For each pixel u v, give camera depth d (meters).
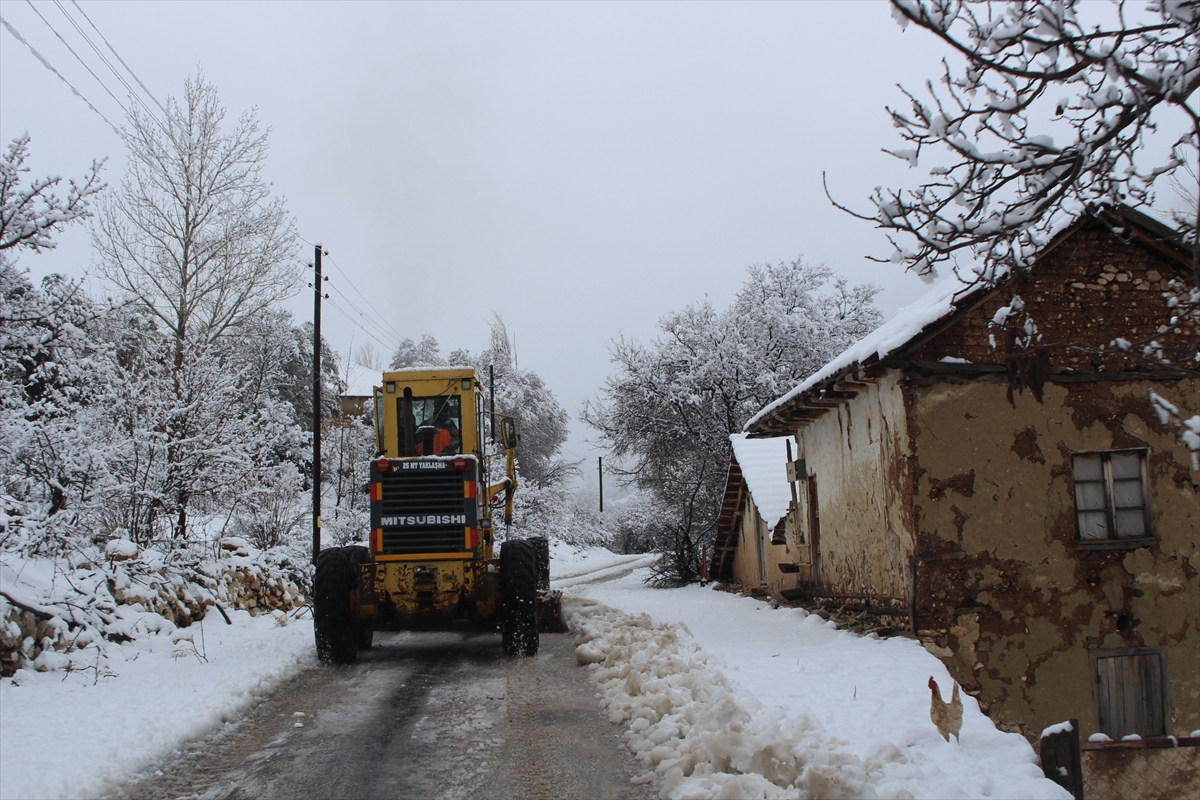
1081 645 9.76
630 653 9.49
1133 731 9.70
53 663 8.41
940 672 8.16
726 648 10.27
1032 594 9.80
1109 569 9.90
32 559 9.59
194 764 6.01
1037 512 9.91
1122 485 10.14
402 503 10.23
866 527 11.46
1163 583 9.88
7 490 10.57
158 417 13.77
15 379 10.40
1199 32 3.64
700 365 26.75
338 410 35.66
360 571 10.09
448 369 11.43
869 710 6.86
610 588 23.45
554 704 7.80
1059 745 5.09
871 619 11.06
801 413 13.40
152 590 10.88
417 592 9.98
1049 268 10.11
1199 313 4.40
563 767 5.91
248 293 20.97
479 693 8.30
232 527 18.16
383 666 9.89
